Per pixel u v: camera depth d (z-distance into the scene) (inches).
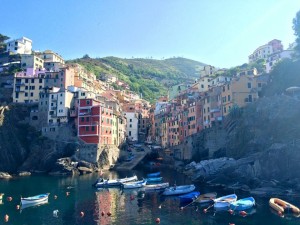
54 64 7027.6
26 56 6766.7
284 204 2406.5
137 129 7480.3
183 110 5703.7
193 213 2368.4
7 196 3058.6
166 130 6515.8
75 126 5398.6
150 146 6786.4
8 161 5054.1
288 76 4119.1
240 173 3415.4
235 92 4404.5
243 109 4131.4
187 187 3112.7
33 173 4933.6
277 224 2068.2
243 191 3093.0
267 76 4500.5
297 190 2893.7
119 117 6215.6
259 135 3745.1
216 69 7691.9
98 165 5078.7
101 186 3563.0
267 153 3314.5
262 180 3157.0
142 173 4771.2
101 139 5265.8
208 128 4598.9
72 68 6363.2
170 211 2437.3
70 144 5177.2
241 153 3853.3
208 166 3900.1
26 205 2672.2
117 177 4345.5
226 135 4239.7
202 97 5196.9
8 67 6870.1
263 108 3841.0
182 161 5241.1
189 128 5472.4
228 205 2466.8
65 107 5467.5
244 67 6471.5
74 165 4867.1
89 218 2263.8
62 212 2439.7
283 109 3624.5
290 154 3171.8
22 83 5999.0
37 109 5703.7
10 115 5502.0
